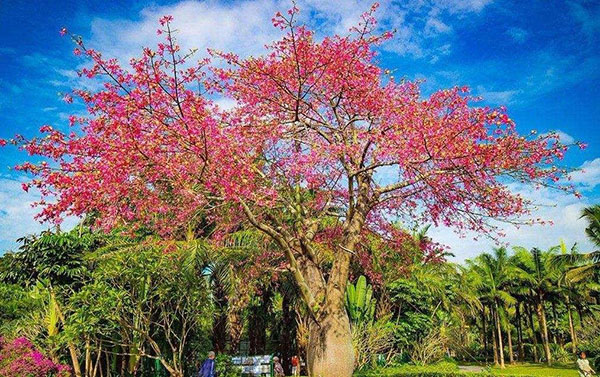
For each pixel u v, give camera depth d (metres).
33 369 11.41
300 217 11.20
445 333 28.08
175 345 16.52
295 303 18.97
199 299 14.41
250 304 21.91
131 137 8.48
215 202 10.55
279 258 17.53
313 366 10.08
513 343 54.28
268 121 11.52
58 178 8.33
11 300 14.90
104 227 9.26
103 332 13.71
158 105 8.98
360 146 11.20
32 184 8.26
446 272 29.89
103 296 12.56
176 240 16.36
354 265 17.48
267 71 11.24
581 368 17.52
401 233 13.54
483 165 9.70
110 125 8.52
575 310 49.53
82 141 8.51
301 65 10.99
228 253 16.36
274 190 10.23
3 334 14.25
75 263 16.33
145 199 9.49
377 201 11.33
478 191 10.18
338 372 9.81
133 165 8.73
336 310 10.24
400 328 23.70
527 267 40.59
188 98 8.95
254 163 10.82
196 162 9.23
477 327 53.56
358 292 21.17
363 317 21.14
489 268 40.31
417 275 25.33
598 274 29.34
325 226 14.23
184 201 10.17
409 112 10.38
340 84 11.27
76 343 12.84
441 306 30.09
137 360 15.20
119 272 12.94
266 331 24.98
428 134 9.66
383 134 10.77
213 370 13.95
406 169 10.09
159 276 13.69
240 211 11.09
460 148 9.59
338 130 11.72
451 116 10.29
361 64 11.26
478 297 39.91
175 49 8.65
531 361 46.72
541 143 9.96
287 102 11.67
